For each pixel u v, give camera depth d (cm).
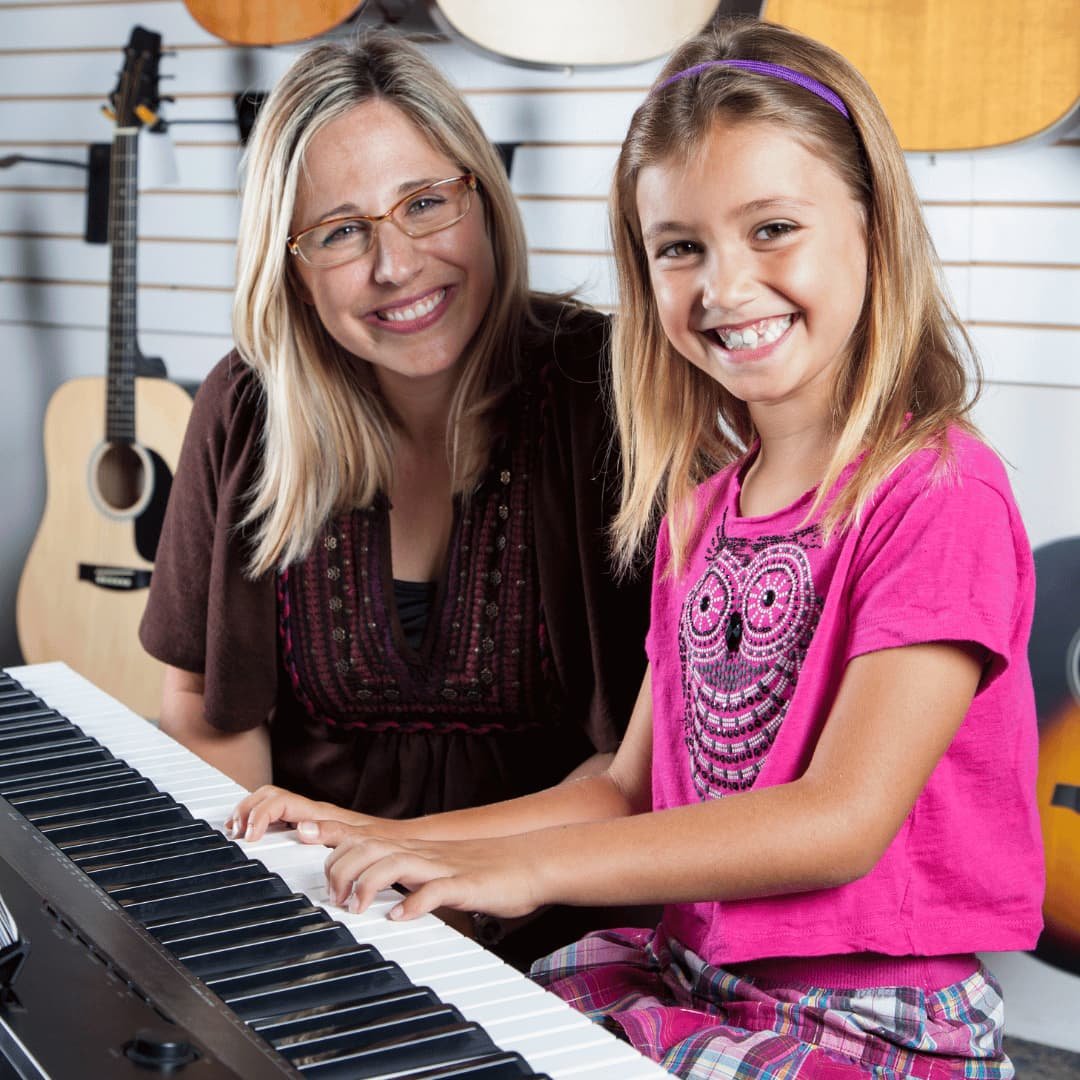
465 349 189
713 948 140
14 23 330
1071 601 232
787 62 145
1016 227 234
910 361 145
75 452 324
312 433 188
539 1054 96
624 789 166
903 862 136
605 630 185
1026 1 219
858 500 138
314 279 180
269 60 303
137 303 322
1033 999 236
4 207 338
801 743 139
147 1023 95
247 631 195
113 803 144
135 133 308
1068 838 229
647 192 144
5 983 101
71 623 326
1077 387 233
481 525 190
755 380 142
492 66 277
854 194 144
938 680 130
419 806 196
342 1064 92
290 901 120
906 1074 128
